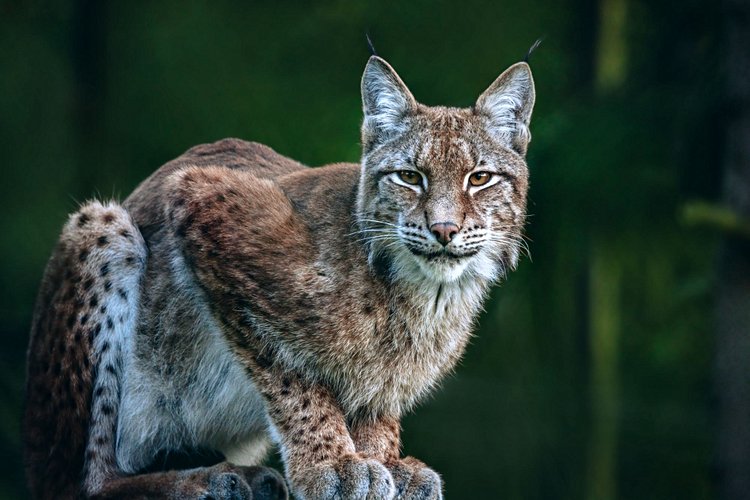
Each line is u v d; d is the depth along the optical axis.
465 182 7.31
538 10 16.55
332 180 7.70
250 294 7.34
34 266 15.92
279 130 15.80
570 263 15.20
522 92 7.62
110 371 7.57
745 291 11.93
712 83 12.84
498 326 16.39
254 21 16.62
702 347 16.41
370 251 7.26
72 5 16.80
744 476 11.96
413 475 7.14
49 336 7.59
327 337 7.27
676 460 16.69
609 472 16.50
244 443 8.13
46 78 17.00
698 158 13.08
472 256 7.24
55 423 7.56
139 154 16.62
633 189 13.85
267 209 7.48
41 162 16.89
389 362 7.38
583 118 14.16
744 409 11.96
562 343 17.19
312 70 16.30
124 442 7.69
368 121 7.52
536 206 14.02
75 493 7.53
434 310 7.38
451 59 15.95
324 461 7.13
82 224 7.65
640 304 18.45
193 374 7.74
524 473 15.99
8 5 16.94
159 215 7.90
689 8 13.28
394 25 16.17
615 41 16.38
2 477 13.34
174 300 7.68
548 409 16.64
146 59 16.80
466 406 16.45
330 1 16.41
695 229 12.65
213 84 16.53
